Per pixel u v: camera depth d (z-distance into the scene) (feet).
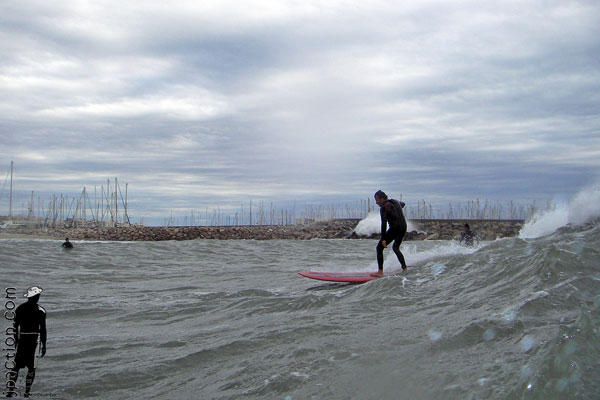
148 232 183.11
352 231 183.21
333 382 18.52
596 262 26.68
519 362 16.17
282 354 22.68
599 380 13.70
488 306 24.29
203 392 20.20
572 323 18.57
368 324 25.32
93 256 89.56
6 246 98.12
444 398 15.24
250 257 93.25
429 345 20.01
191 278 60.49
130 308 39.75
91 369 24.71
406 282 33.42
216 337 27.99
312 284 46.62
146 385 22.18
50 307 40.65
